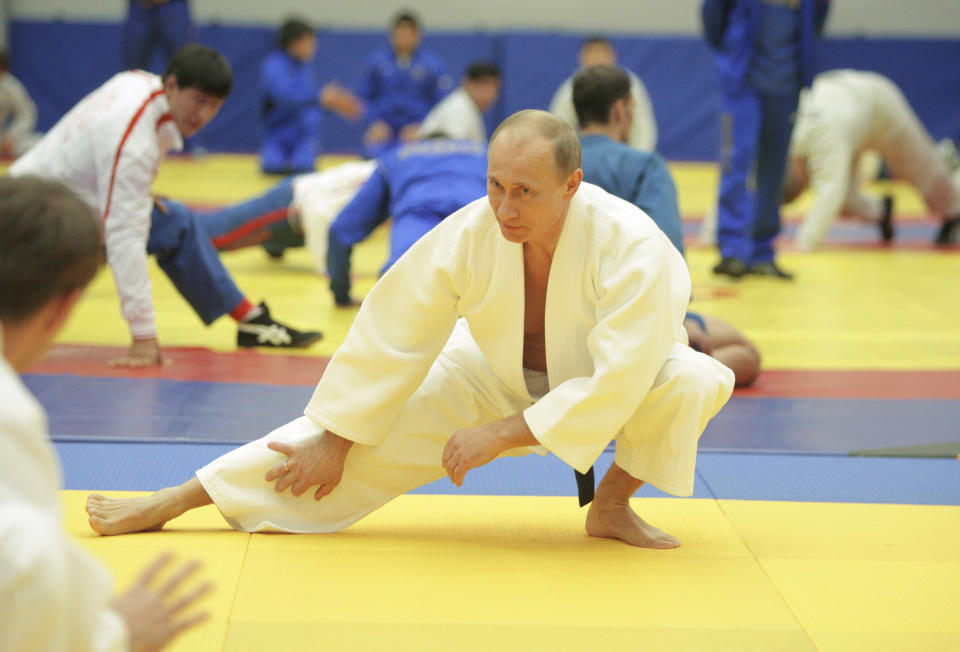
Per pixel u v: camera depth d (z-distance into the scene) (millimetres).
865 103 13305
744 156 11234
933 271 12047
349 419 3787
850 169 13609
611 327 3570
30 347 2141
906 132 13727
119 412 5629
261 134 24516
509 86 23672
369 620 3295
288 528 3957
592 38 12898
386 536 4043
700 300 10000
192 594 2188
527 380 4039
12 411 1889
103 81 23922
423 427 3955
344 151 24453
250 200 10195
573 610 3406
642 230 3643
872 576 3748
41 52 23797
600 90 6148
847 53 23359
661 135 24031
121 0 24516
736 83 11078
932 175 14070
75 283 2129
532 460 5129
